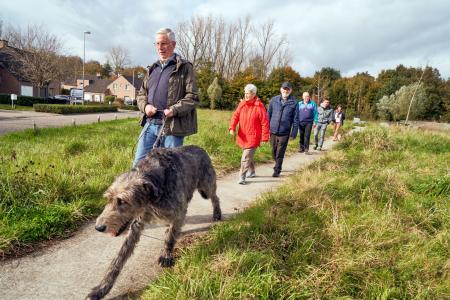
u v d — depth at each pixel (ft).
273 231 13.25
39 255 11.89
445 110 161.79
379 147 34.35
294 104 25.30
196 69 182.29
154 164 11.21
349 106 184.55
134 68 302.04
